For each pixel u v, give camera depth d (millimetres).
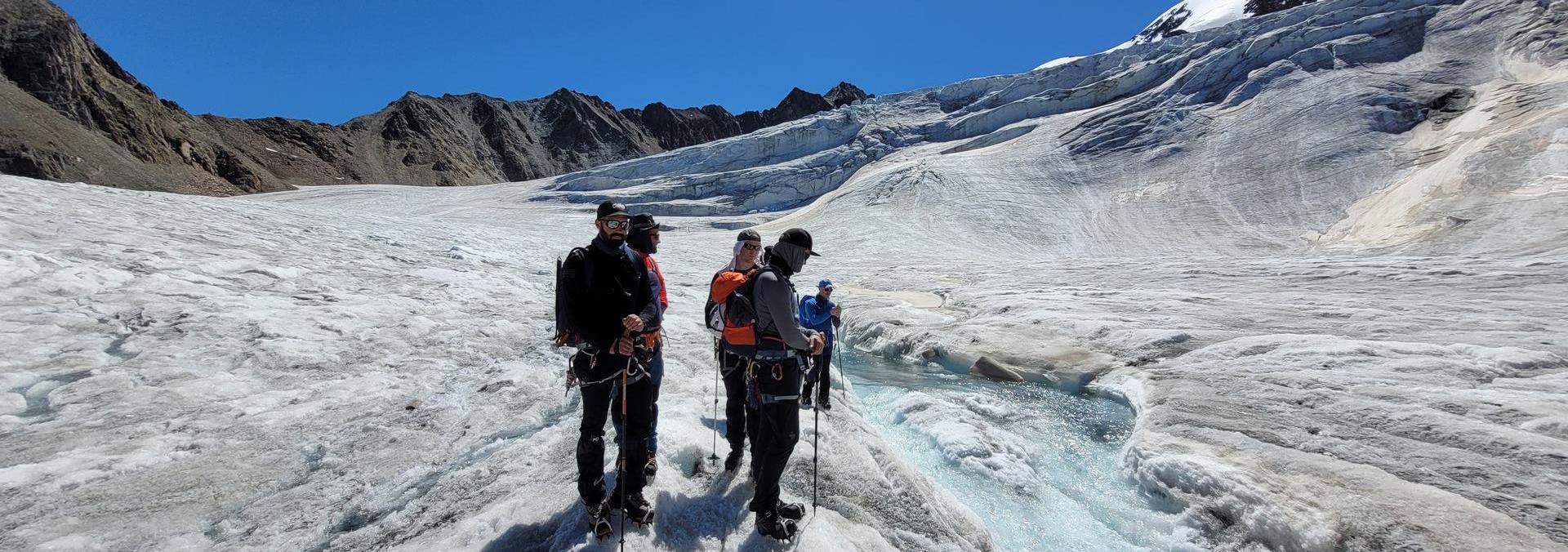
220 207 17906
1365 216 30047
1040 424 6383
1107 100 70000
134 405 4758
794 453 4145
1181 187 42281
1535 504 3748
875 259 33000
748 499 3480
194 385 5281
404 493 3723
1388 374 6465
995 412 6715
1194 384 6809
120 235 10672
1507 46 44562
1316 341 7887
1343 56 51906
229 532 3262
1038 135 63156
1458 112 37844
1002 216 44156
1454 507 3748
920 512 3752
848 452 4312
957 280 21047
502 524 3117
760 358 3104
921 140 78000
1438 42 49969
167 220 13273
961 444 5398
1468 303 11188
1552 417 4852
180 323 6902
